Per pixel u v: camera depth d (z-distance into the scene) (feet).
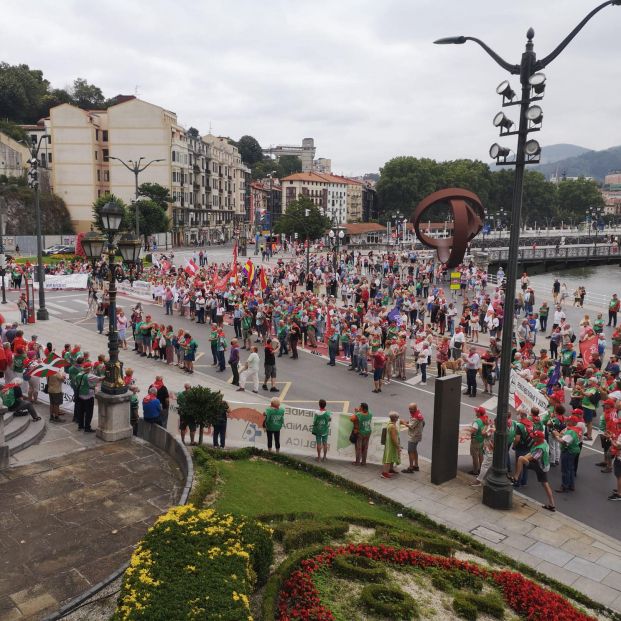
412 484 47.78
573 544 39.14
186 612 21.89
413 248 316.60
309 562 30.94
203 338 101.35
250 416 53.67
